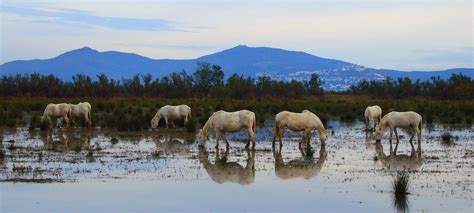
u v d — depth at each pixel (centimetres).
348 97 8744
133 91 8188
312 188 1684
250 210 1427
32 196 1558
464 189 1655
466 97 7931
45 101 5872
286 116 2525
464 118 4247
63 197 1549
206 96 8275
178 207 1455
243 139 2952
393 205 1471
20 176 1831
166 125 3356
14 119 3850
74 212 1401
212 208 1445
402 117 2675
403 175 1717
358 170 1994
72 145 2642
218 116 2500
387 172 1948
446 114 4494
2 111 4119
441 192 1616
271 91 8544
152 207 1453
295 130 2548
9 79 7900
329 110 5003
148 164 2105
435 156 2334
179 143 2758
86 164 2086
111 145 2664
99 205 1470
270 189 1673
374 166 2081
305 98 8281
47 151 2416
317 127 2573
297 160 2230
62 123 3656
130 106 5003
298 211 1416
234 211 1416
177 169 2005
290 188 1686
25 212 1395
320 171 1975
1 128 3406
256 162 2177
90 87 7912
